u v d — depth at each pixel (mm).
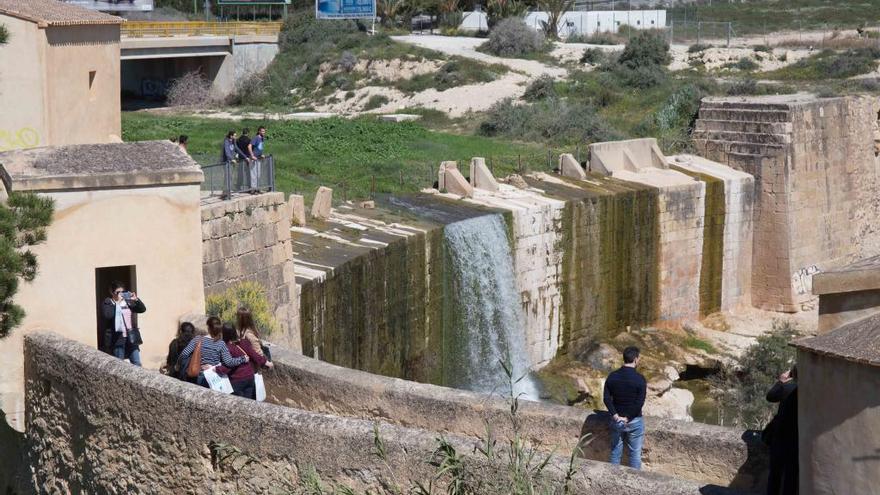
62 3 36156
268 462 14672
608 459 15258
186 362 17844
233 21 79625
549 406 15852
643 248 47844
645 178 49500
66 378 17766
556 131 57094
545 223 43188
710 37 84250
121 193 19703
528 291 42750
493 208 42188
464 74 67125
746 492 12367
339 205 40594
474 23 86812
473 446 13523
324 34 74812
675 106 58562
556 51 72562
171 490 15805
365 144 51500
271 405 14914
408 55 70000
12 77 31562
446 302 38906
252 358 17969
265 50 73625
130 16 77312
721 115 53562
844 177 55062
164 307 20219
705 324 50625
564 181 47562
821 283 11914
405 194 43375
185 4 93625
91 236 19578
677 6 97625
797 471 12828
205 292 25828
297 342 29453
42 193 19172
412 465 13719
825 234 54219
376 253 34812
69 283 19484
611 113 61062
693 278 50312
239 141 33844
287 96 69875
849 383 11000
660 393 42562
